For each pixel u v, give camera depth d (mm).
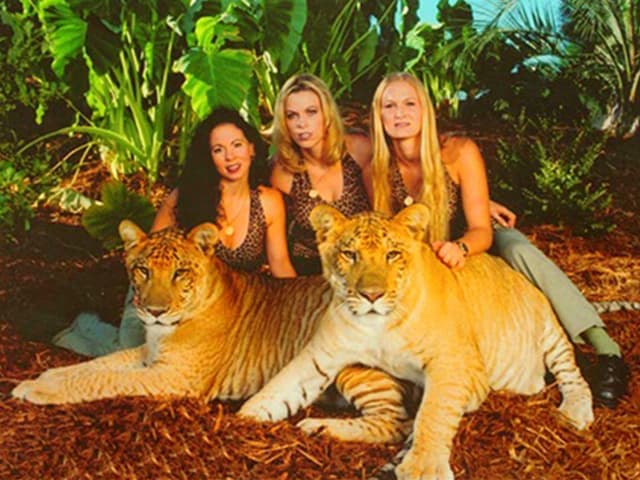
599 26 11406
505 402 3955
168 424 3697
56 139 8727
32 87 9016
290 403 3838
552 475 3615
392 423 3742
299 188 4645
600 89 11703
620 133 11148
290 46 7637
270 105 8930
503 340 4082
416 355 3715
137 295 3902
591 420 3961
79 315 5242
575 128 10719
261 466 3551
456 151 4367
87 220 5980
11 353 4785
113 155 8172
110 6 7316
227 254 4527
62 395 3914
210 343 4035
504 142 9531
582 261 7008
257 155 4551
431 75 10836
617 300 6230
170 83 8438
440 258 3957
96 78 8008
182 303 3904
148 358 4180
